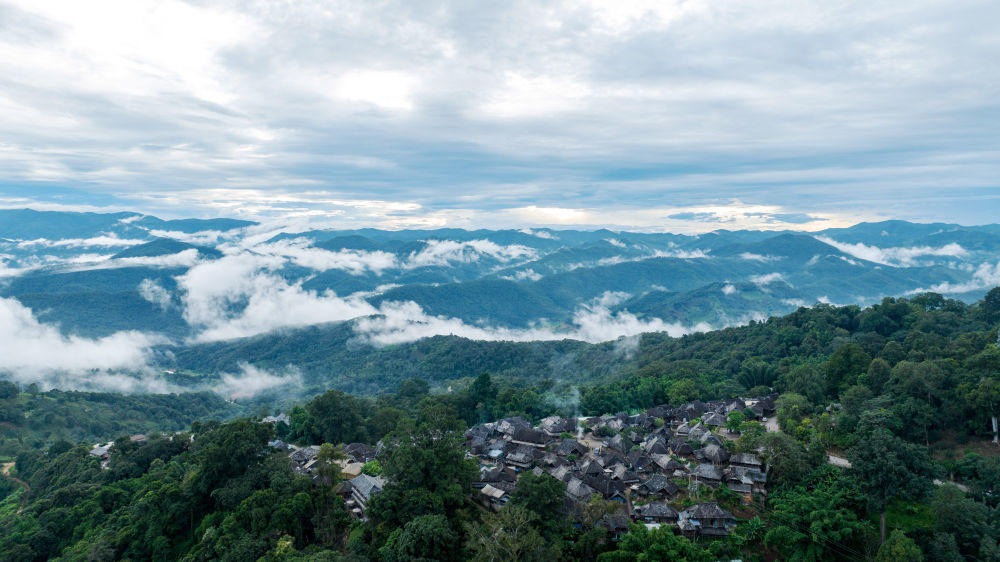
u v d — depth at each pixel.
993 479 69.06
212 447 85.12
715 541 69.00
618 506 80.62
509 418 137.25
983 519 62.03
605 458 99.81
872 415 84.69
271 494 76.06
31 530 91.31
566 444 109.06
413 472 70.75
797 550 67.38
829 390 116.19
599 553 67.19
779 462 79.69
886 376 100.19
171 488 84.00
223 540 71.44
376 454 109.19
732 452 93.62
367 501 73.44
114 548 81.38
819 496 71.50
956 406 84.00
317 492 78.50
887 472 66.81
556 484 67.94
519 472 96.50
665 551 63.03
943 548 61.34
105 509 96.00
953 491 64.75
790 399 109.19
